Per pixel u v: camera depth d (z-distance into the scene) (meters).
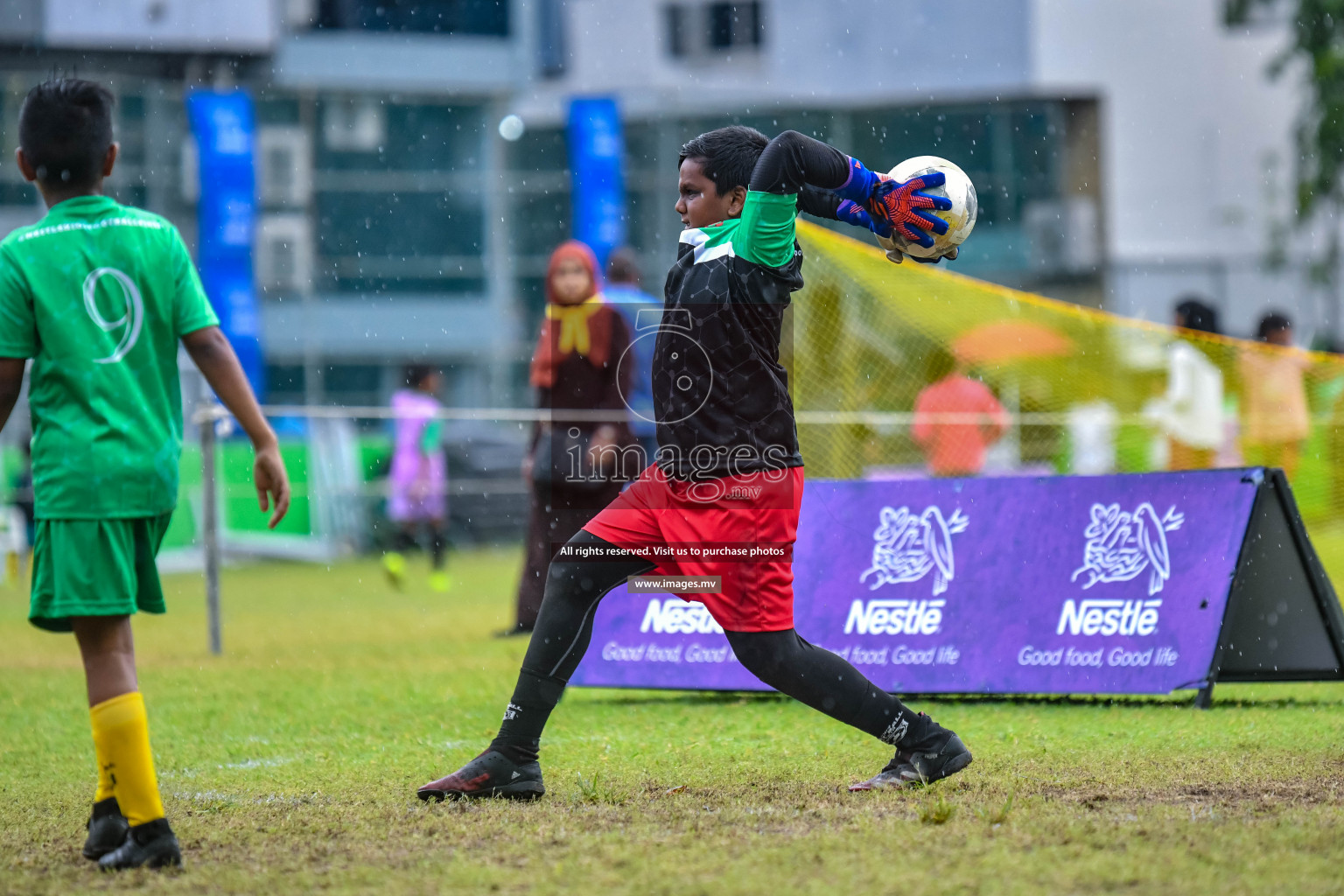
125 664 9.20
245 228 61.66
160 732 14.96
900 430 35.97
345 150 70.75
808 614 16.97
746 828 9.55
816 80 75.94
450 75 72.38
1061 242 75.19
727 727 14.48
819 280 30.34
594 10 75.38
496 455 51.75
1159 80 77.31
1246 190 77.50
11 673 20.53
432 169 72.75
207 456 22.48
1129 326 34.94
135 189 64.06
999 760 12.07
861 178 10.59
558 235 71.50
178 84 65.25
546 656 10.78
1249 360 33.28
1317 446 35.59
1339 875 8.01
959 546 16.70
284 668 20.30
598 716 15.49
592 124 62.34
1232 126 77.75
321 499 46.97
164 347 9.48
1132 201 77.06
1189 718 14.37
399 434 36.09
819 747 13.05
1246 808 9.90
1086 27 76.62
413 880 8.31
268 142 68.19
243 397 9.66
